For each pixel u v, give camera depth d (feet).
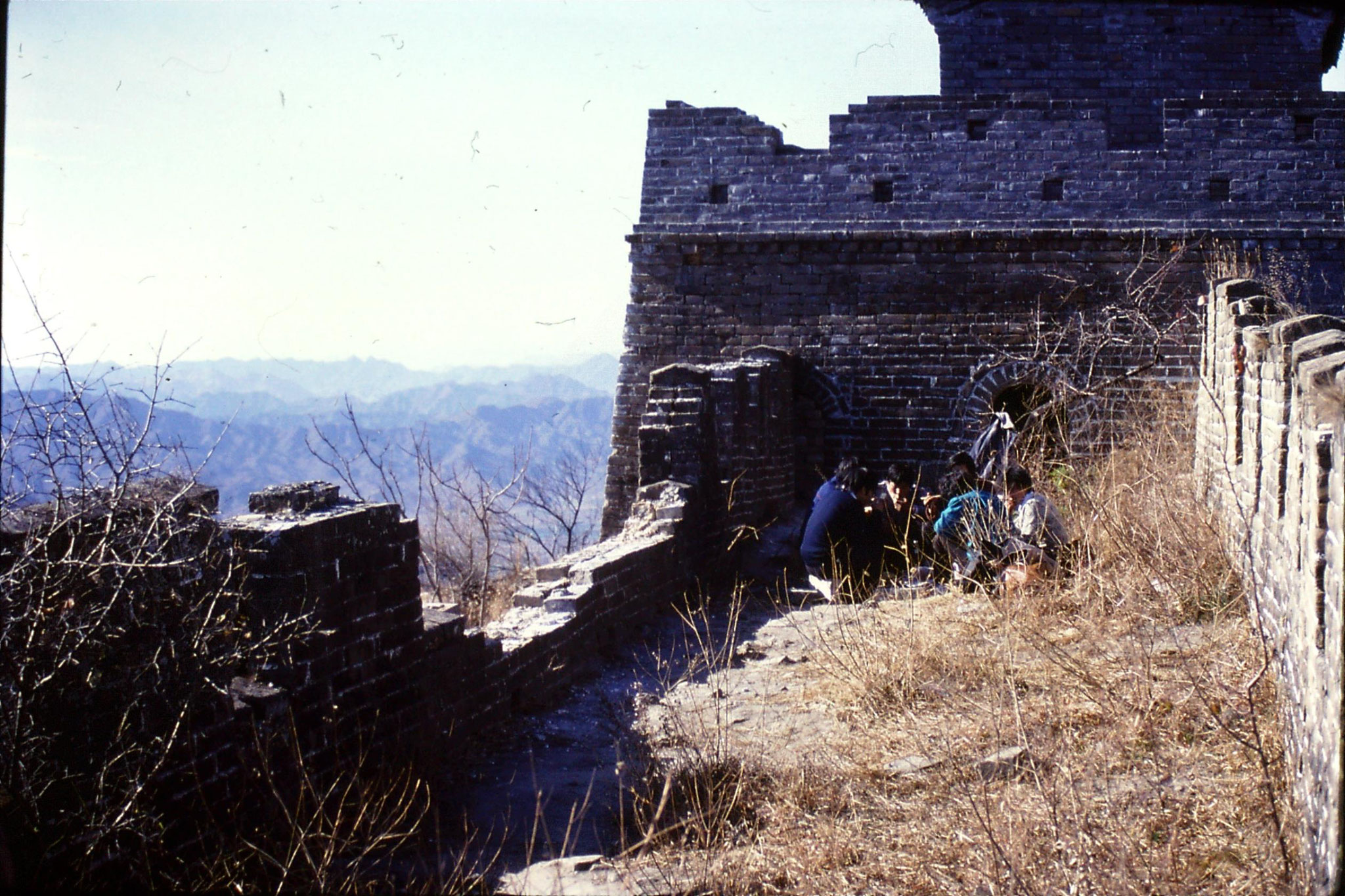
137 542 13.57
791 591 36.09
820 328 54.19
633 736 20.26
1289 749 14.46
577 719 22.62
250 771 14.87
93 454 12.92
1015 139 53.21
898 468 32.89
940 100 53.47
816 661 24.00
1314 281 51.62
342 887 13.98
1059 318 52.54
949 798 16.16
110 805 12.84
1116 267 52.24
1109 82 59.52
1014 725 18.06
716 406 40.68
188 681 13.87
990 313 52.95
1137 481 28.35
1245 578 20.54
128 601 13.39
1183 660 18.02
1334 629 11.55
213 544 14.90
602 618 27.66
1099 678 18.92
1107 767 16.06
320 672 16.42
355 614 17.28
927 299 53.47
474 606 39.75
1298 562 14.55
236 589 15.15
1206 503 26.20
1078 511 29.81
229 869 13.74
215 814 14.28
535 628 24.62
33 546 12.41
